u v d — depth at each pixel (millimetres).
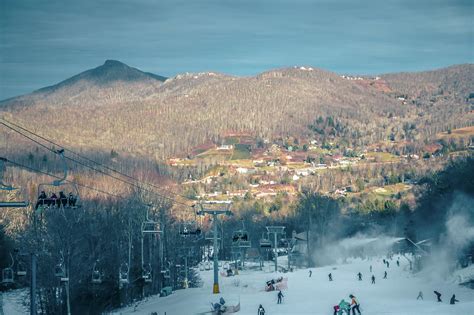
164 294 113625
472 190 157000
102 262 108625
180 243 147375
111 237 119000
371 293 104188
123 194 184000
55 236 93250
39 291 96500
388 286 113875
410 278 126125
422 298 94562
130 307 103812
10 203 50594
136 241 125062
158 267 127625
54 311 95875
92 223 117062
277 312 84688
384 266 155625
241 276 141500
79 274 97125
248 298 99750
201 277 153875
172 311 92000
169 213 159375
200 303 95312
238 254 186125
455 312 76875
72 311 99312
